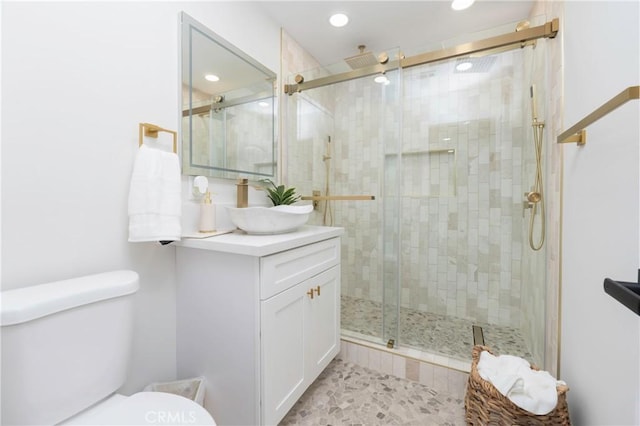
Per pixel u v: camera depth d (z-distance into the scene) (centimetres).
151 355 112
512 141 196
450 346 167
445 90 213
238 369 103
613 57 77
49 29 81
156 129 107
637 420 67
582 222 98
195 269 113
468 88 206
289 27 186
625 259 72
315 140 209
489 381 108
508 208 199
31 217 79
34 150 79
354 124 205
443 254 221
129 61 102
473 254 212
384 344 166
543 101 142
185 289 117
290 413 125
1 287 73
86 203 91
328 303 147
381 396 137
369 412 126
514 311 199
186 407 77
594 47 89
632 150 69
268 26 173
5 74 73
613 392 77
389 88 184
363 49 213
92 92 92
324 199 207
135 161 99
